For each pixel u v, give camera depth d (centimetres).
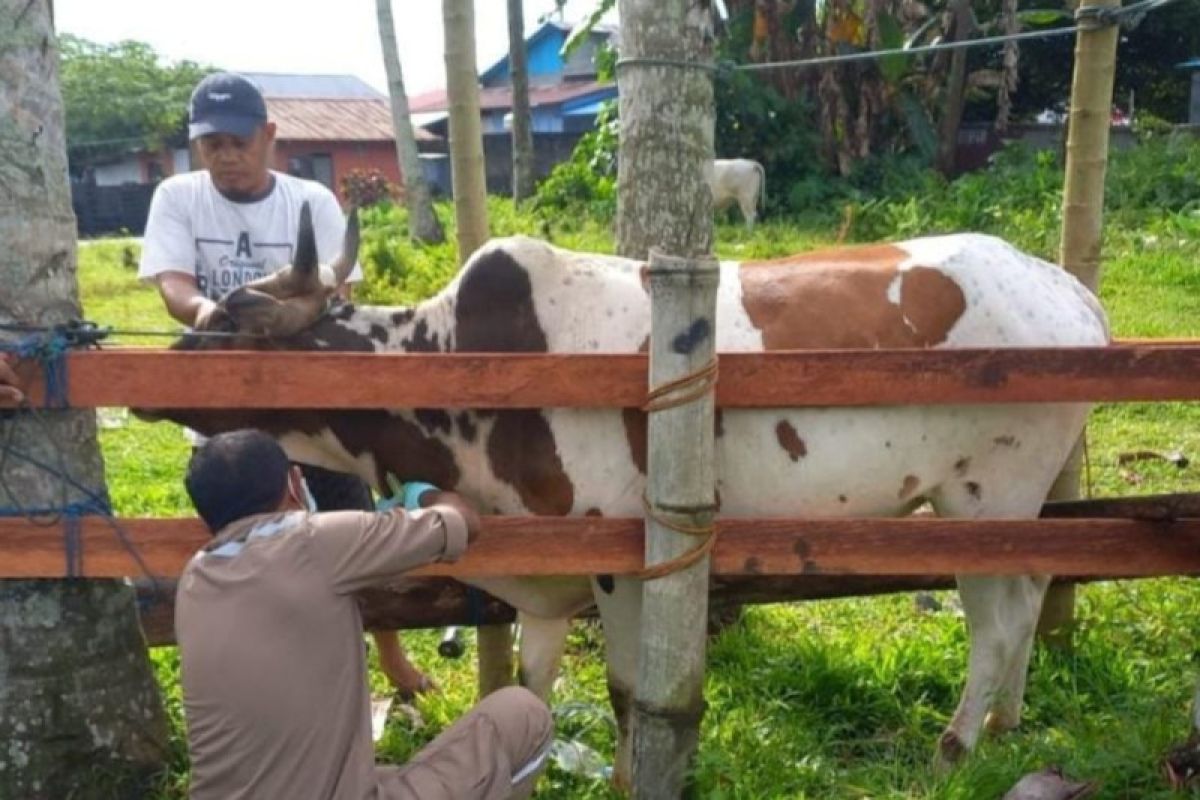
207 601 254
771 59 1972
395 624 391
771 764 370
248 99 393
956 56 1977
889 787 360
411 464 365
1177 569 332
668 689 324
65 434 335
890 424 354
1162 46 2811
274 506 266
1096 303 389
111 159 4244
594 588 360
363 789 257
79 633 351
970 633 385
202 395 312
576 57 4100
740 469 355
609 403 314
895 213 1617
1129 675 430
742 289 364
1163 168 1609
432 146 4041
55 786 352
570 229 1786
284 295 351
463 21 471
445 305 362
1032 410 360
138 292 1434
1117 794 338
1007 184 1677
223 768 251
